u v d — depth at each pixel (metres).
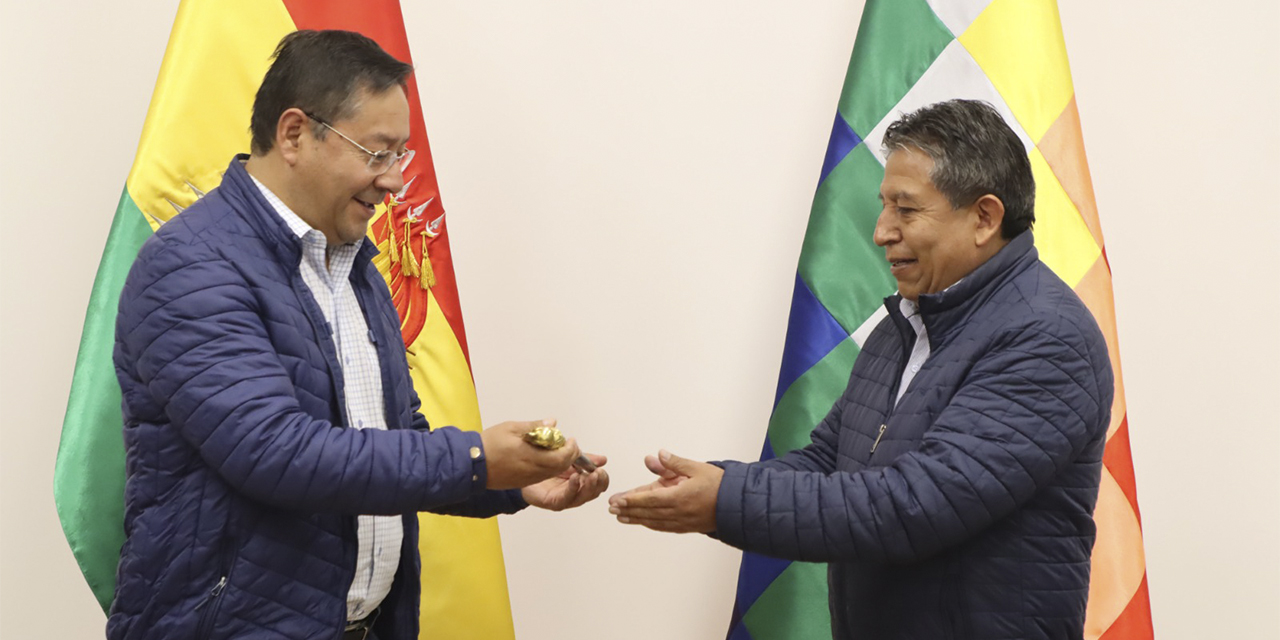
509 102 2.22
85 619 2.11
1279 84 2.11
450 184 2.23
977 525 1.24
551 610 2.27
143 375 1.23
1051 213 1.98
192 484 1.25
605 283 2.24
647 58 2.21
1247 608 2.14
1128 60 2.14
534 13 2.21
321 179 1.31
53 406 2.08
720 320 2.22
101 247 2.10
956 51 2.02
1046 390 1.25
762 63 2.20
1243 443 2.14
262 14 1.94
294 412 1.22
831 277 2.03
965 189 1.31
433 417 2.01
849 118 2.04
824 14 2.19
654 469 1.36
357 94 1.29
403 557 1.47
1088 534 1.33
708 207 2.22
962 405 1.27
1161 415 2.15
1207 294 2.14
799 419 2.01
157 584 1.25
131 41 2.10
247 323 1.23
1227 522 2.15
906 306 1.46
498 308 2.25
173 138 1.86
